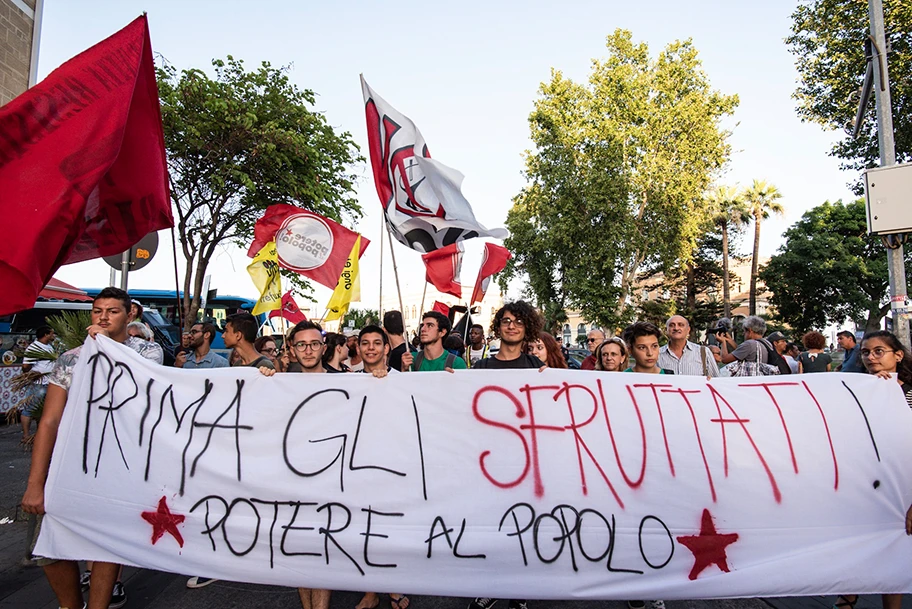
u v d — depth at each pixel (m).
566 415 3.30
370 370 3.99
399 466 3.22
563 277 30.34
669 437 3.26
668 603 3.75
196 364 5.33
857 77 13.20
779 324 41.09
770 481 3.20
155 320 14.80
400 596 3.56
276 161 14.37
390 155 4.45
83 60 3.09
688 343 5.43
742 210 39.38
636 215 30.38
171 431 3.28
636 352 4.09
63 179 2.88
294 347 3.58
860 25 13.05
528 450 3.23
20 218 2.77
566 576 3.09
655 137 29.34
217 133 14.21
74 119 2.98
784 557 3.11
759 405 3.34
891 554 3.13
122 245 3.65
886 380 3.38
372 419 3.30
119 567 3.52
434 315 4.52
